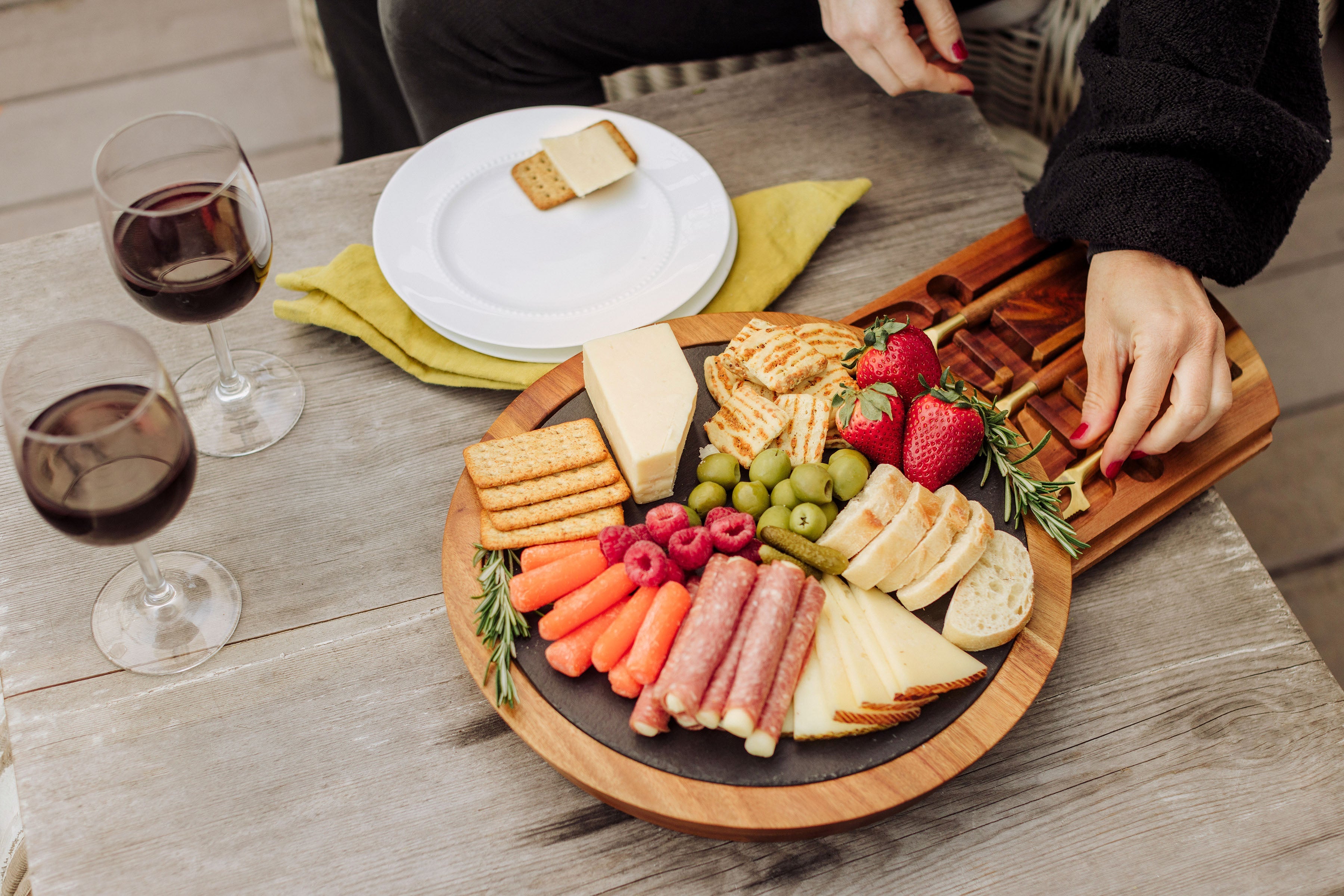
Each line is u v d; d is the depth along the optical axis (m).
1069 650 1.13
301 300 1.40
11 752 1.22
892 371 1.13
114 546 1.01
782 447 1.17
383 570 1.19
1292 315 2.66
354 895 0.97
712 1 1.89
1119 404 1.24
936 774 0.94
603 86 2.50
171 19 3.34
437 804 1.02
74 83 3.16
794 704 0.96
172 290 1.03
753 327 1.25
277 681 1.10
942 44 1.55
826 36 2.02
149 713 1.07
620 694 0.98
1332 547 2.32
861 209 1.56
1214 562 1.20
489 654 1.03
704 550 1.02
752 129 1.67
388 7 1.92
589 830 1.01
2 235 2.79
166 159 1.12
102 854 0.98
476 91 2.07
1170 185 1.27
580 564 1.02
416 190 1.48
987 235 1.52
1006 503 1.11
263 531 1.21
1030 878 0.99
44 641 1.12
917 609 1.05
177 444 0.90
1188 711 1.09
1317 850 1.00
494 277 1.40
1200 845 1.00
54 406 0.93
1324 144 1.31
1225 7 1.28
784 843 1.01
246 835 1.00
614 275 1.40
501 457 1.13
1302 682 1.11
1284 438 2.47
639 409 1.11
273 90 3.17
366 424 1.32
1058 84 2.09
